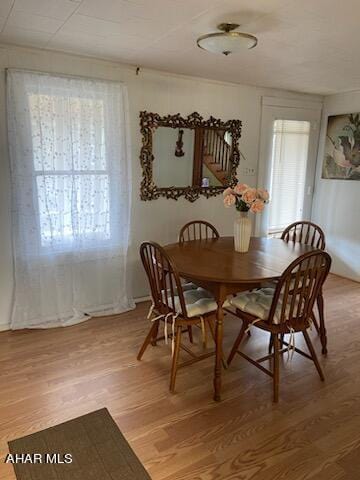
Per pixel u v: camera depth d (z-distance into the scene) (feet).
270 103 13.74
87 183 10.20
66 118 9.56
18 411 6.77
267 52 8.91
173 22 7.06
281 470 5.61
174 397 7.29
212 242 10.16
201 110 12.14
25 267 9.77
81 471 5.49
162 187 11.82
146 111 11.03
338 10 6.31
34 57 9.07
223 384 7.74
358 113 13.88
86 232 10.48
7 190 9.34
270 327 7.21
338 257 15.31
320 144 15.57
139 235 11.76
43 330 9.98
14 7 6.48
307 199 15.94
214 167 12.87
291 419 6.72
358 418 6.78
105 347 9.17
